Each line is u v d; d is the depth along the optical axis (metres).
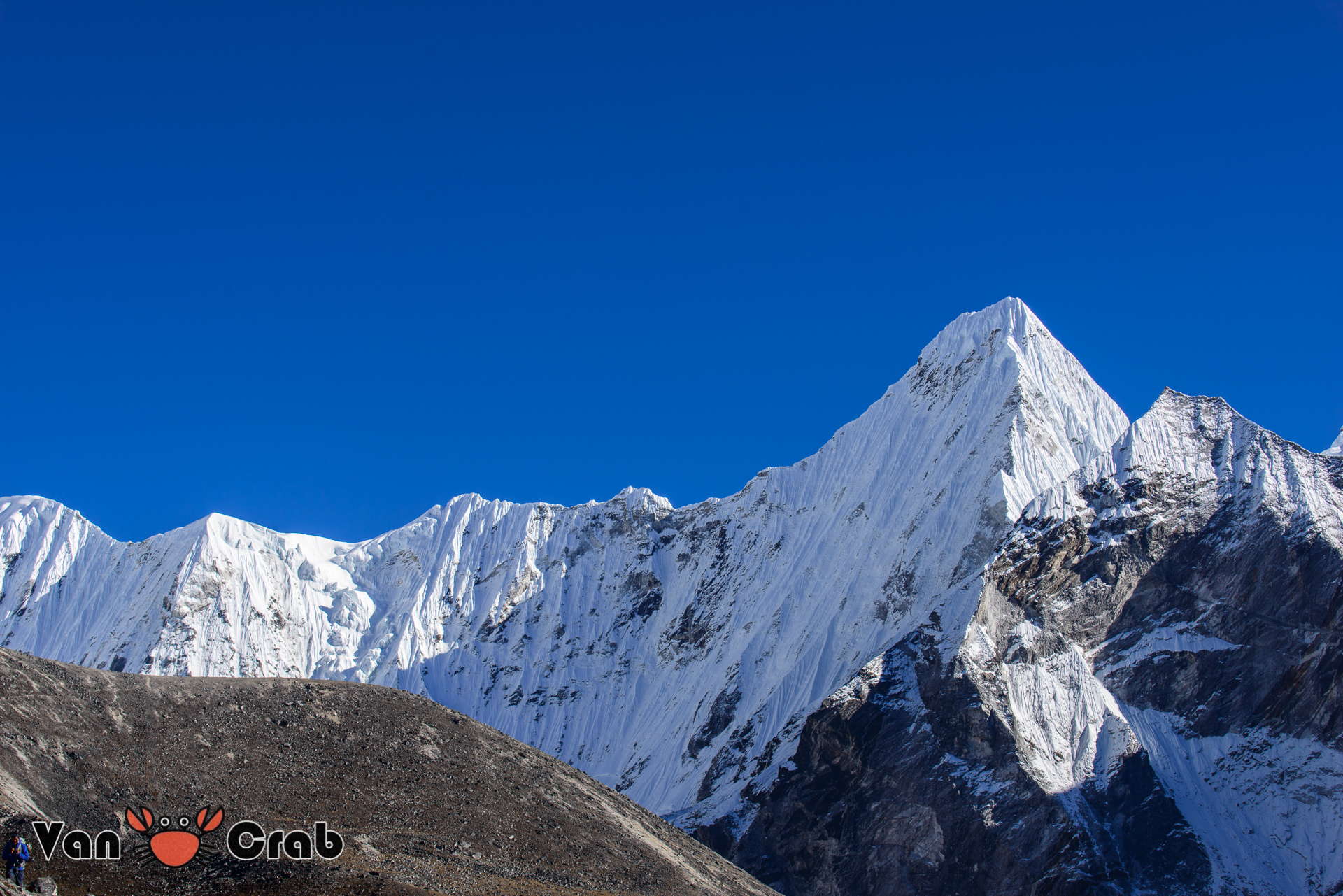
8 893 56.38
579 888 82.12
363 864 74.62
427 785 89.50
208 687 91.62
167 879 69.12
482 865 80.81
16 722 78.69
